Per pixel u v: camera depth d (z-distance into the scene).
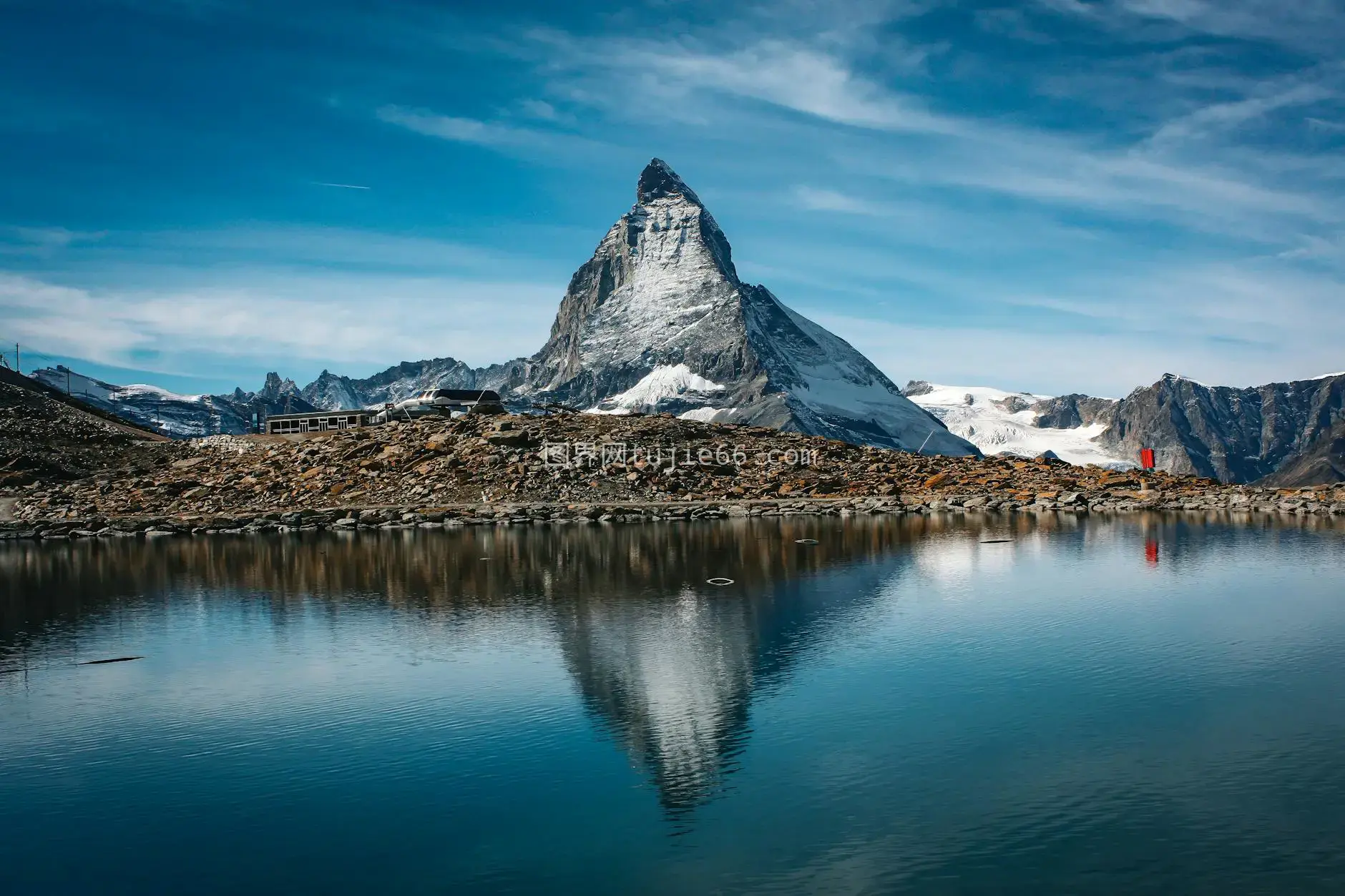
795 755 39.06
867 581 78.31
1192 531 110.56
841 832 32.47
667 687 48.41
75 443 185.25
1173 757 38.16
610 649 56.06
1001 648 55.09
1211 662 51.47
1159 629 59.25
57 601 75.25
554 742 41.00
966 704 44.88
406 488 150.12
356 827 33.44
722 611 66.75
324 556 99.19
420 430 173.38
